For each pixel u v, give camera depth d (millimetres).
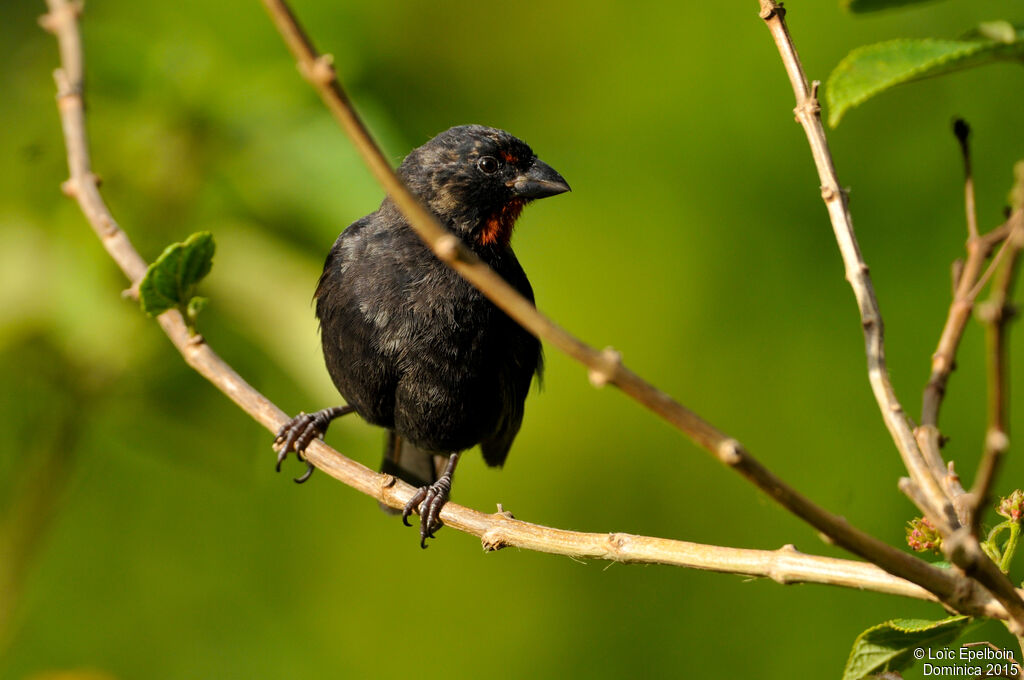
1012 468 11758
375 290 8148
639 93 12891
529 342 8672
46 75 9562
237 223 8961
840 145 12516
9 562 9078
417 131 12727
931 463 4195
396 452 9859
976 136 12258
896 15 12062
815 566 4297
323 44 11742
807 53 12281
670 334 12484
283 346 8719
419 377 8219
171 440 9531
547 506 12383
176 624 11656
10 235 8664
